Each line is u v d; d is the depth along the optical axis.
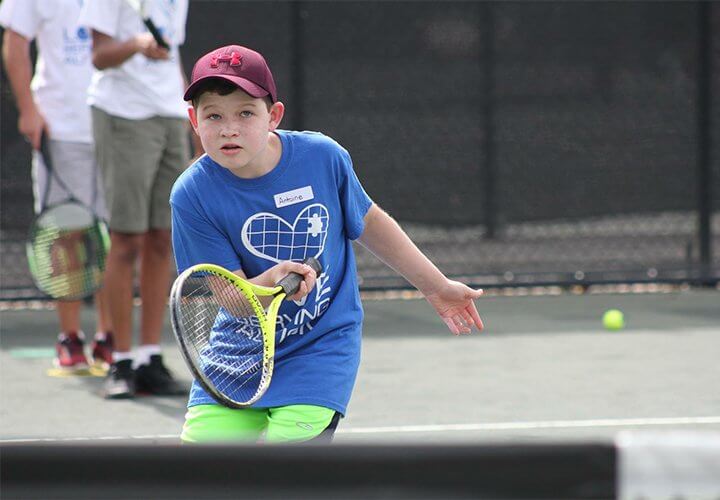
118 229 18.77
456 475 6.30
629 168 30.31
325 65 28.77
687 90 30.14
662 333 24.28
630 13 29.86
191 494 6.39
